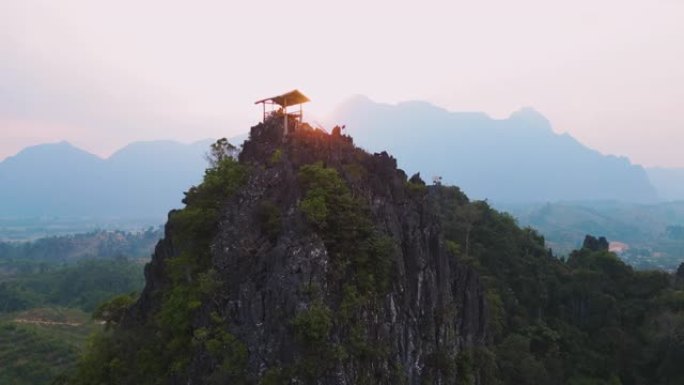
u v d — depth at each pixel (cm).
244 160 5744
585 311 10056
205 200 5247
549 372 8525
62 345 13962
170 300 4872
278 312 4050
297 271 4141
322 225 4341
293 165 5022
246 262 4466
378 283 4531
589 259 11212
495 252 10519
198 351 4341
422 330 4938
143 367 4800
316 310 3925
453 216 10819
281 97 5984
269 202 4669
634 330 9612
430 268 5216
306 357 3894
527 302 9975
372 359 4284
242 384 3956
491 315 8294
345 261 4397
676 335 8644
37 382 12300
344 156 5434
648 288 10300
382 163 5600
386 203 5100
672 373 8619
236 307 4288
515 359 7938
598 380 8875
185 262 5025
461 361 5341
